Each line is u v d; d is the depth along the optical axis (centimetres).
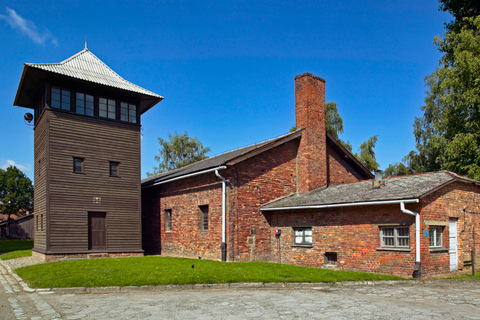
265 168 1739
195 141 4359
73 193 1753
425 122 3528
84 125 1827
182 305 820
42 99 1862
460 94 2164
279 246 1681
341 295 938
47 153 1702
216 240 1655
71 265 1383
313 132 1855
